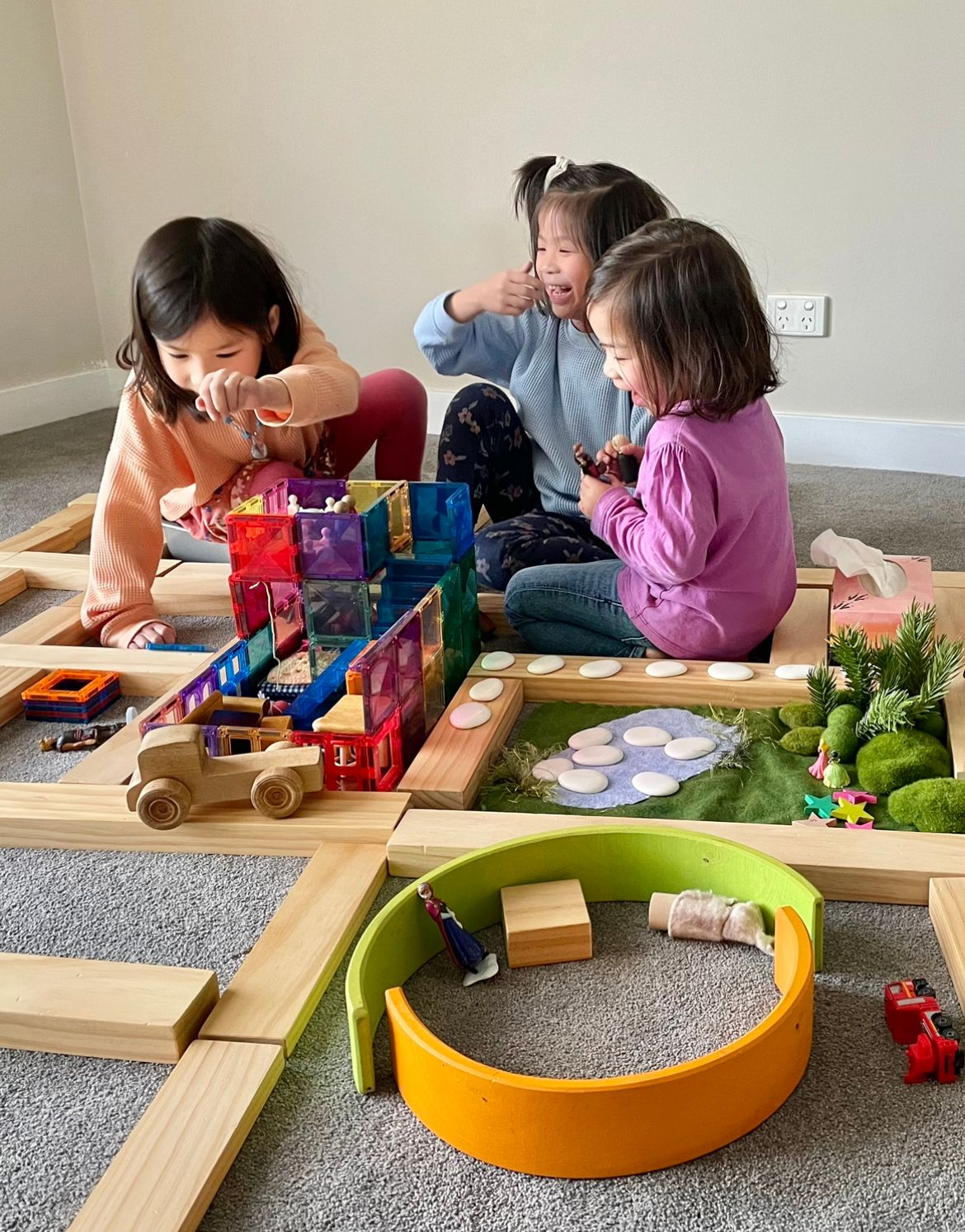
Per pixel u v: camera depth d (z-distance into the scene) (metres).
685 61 2.20
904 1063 0.77
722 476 1.20
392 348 2.65
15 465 2.43
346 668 1.23
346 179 2.57
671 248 1.16
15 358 2.82
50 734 1.29
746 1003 0.83
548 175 1.52
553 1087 0.67
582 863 0.93
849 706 1.16
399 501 1.33
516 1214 0.68
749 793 1.09
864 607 1.36
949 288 2.15
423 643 1.19
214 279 1.44
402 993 0.75
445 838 0.99
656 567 1.22
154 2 2.62
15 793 1.10
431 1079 0.71
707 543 1.20
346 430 1.79
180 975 0.83
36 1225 0.69
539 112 2.35
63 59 2.79
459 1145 0.72
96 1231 0.66
